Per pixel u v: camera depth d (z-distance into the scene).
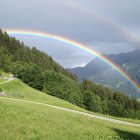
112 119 44.97
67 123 24.14
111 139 20.31
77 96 163.38
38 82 164.00
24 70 165.88
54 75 167.12
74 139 17.81
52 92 159.00
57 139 17.03
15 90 122.12
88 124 26.72
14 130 17.20
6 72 178.88
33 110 27.95
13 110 24.39
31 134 17.22
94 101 170.50
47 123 22.00
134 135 25.11
